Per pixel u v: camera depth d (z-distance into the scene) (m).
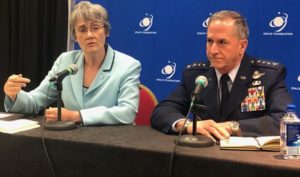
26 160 1.54
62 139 1.47
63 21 3.35
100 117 1.80
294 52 2.74
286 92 1.79
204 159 1.25
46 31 3.43
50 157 1.49
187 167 1.28
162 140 1.48
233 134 1.58
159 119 1.70
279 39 2.78
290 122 1.25
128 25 3.22
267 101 1.78
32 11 3.46
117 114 1.85
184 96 1.96
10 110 2.04
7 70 3.59
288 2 2.73
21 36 3.52
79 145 1.44
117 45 3.27
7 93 1.99
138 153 1.35
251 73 1.84
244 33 1.75
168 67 3.12
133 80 2.05
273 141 1.33
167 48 3.11
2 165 1.60
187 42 3.04
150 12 3.15
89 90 2.03
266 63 1.87
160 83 3.16
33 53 3.48
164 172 1.31
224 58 1.73
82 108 2.03
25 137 1.53
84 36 1.99
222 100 1.82
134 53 3.22
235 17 1.73
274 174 1.15
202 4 2.97
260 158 1.23
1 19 3.57
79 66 2.09
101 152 1.41
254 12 2.83
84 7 1.99
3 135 1.57
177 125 1.60
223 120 1.80
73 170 1.47
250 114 1.77
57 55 3.38
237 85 1.81
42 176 1.52
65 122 1.69
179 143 1.39
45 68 3.46
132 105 1.95
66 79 2.07
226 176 1.22
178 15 3.06
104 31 2.04
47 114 1.77
